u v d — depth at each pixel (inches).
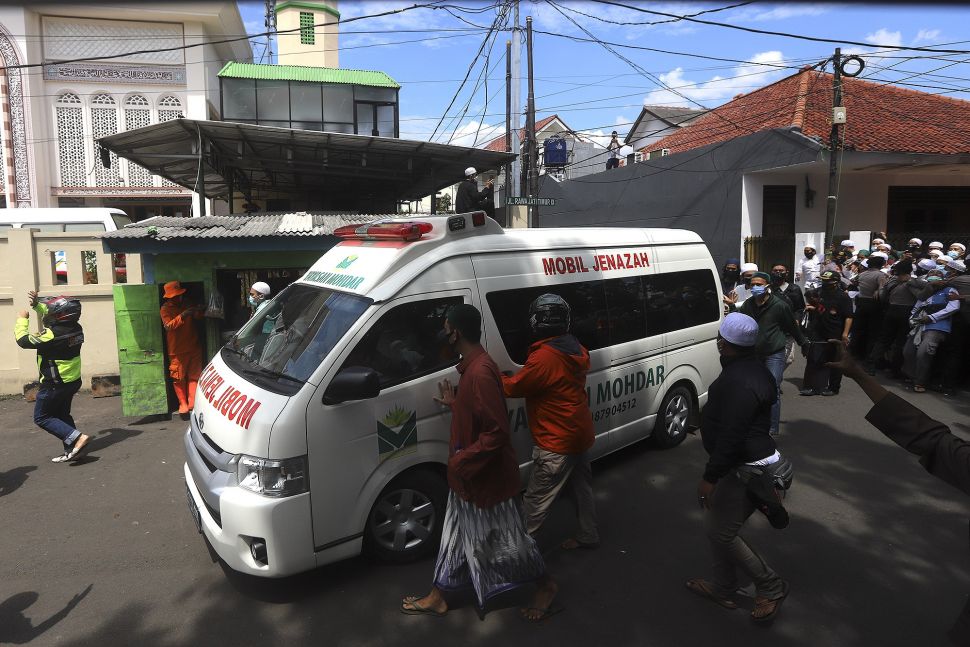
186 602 142.4
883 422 88.4
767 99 762.2
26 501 199.9
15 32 698.8
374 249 168.1
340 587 146.1
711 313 241.3
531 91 636.7
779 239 603.5
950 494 192.1
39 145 723.4
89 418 291.9
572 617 133.4
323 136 355.6
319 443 136.4
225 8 756.0
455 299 160.9
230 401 147.0
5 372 328.8
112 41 740.7
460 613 135.9
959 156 546.9
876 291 367.2
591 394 191.2
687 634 127.0
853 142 539.5
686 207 688.4
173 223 293.6
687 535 168.2
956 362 306.8
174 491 207.5
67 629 133.3
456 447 127.6
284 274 303.7
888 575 147.3
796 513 180.2
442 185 502.6
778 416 244.8
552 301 142.0
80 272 333.7
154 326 281.1
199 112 768.3
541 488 144.3
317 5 930.1
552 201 443.5
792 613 133.0
